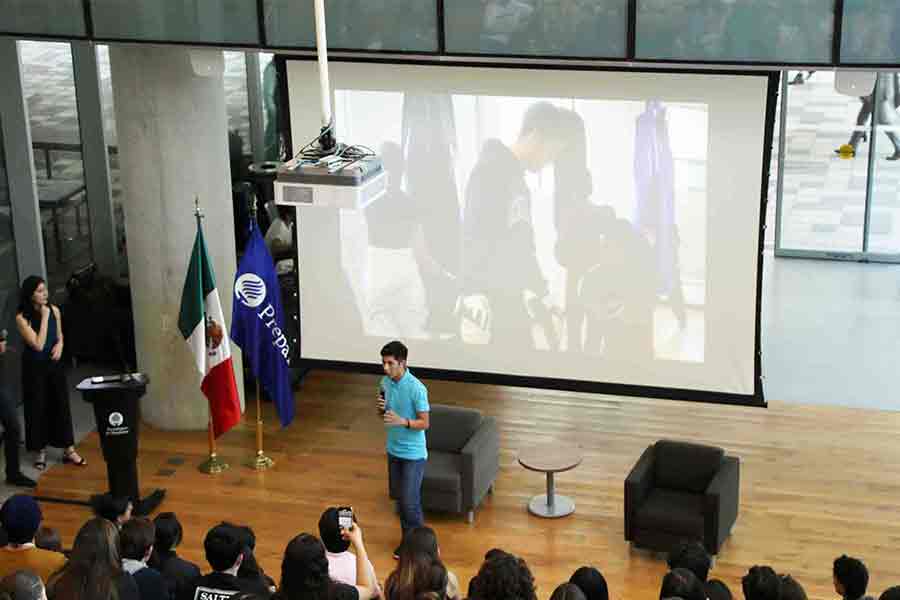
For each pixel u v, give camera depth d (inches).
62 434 493.4
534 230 463.5
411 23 424.2
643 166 445.7
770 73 424.2
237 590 282.5
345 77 464.8
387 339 491.8
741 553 432.8
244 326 481.1
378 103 464.4
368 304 490.0
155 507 466.6
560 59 418.3
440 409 465.7
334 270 489.4
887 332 610.2
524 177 458.6
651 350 463.8
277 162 626.2
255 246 478.3
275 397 490.6
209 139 501.7
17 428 476.4
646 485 435.2
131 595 276.2
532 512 458.0
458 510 448.1
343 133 470.9
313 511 463.8
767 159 434.0
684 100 435.5
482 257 472.1
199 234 471.5
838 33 395.5
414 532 287.0
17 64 525.7
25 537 309.3
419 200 471.8
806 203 696.4
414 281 482.3
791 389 552.7
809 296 654.5
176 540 322.0
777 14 398.6
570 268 463.5
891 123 674.8
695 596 286.8
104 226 585.3
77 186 575.8
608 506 462.3
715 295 451.8
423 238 476.1
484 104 455.2
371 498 472.7
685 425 521.0
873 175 684.1
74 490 478.9
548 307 470.3
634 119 442.0
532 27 416.8
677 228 448.8
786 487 473.4
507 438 512.4
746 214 441.1
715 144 437.1
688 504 430.6
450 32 422.3
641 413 531.5
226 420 490.0
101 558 275.0
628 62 413.4
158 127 494.3
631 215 451.8
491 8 417.7
